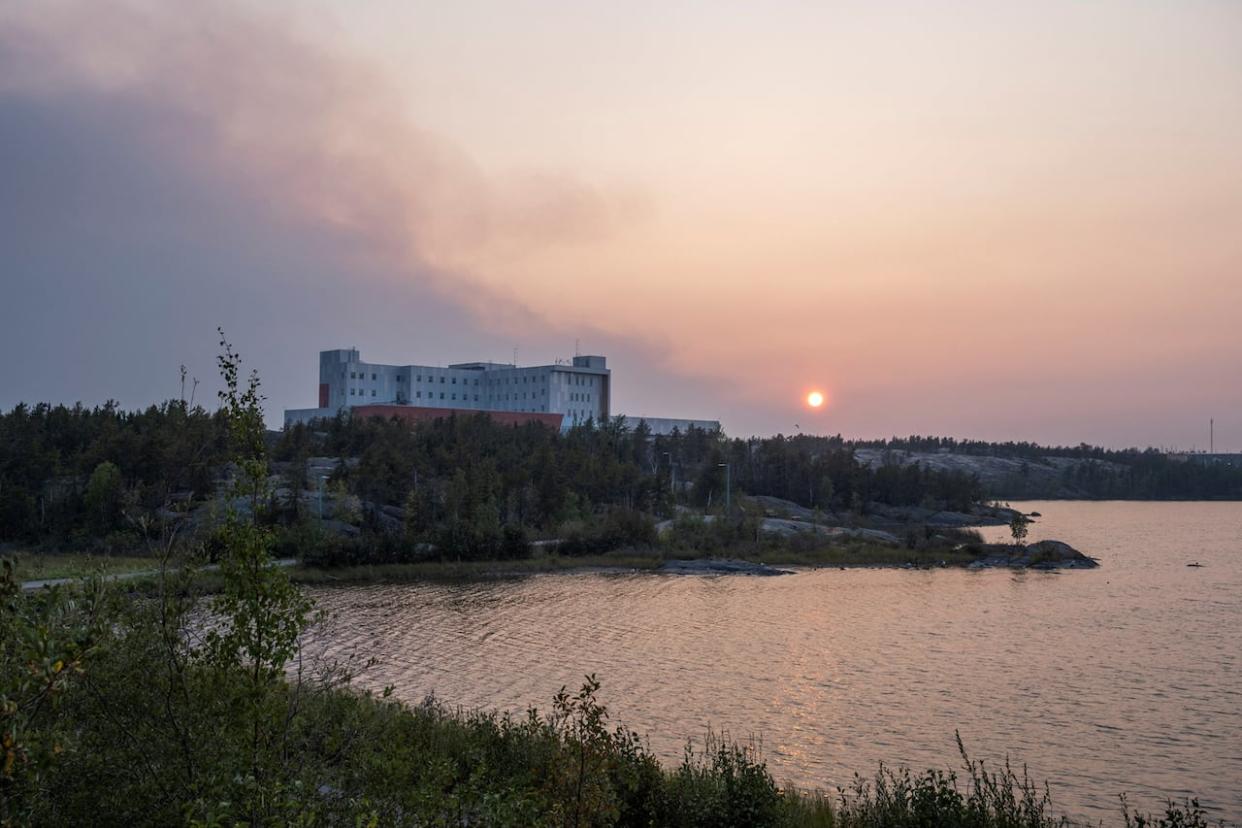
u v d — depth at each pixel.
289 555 97.25
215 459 14.44
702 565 102.88
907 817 20.84
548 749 21.84
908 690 50.28
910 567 107.44
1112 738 42.06
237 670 12.41
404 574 94.44
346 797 13.27
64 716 12.43
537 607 76.00
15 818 9.98
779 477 184.50
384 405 174.75
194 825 10.23
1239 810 33.28
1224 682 52.97
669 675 52.56
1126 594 87.31
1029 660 58.34
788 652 59.75
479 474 118.25
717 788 21.45
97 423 127.75
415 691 46.38
